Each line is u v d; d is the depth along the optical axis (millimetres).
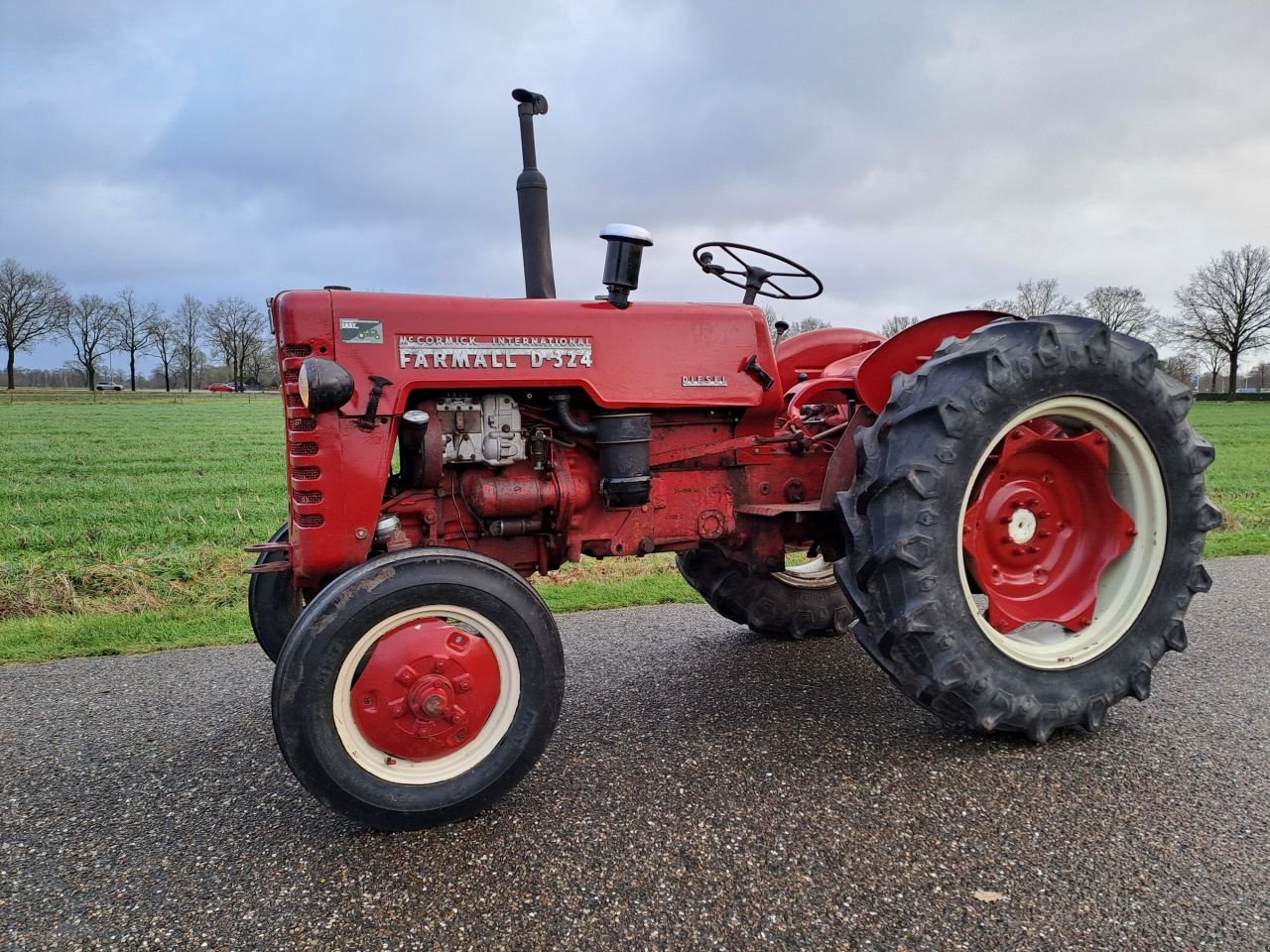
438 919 1993
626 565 6398
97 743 3084
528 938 1918
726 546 3451
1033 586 3109
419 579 2332
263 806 2584
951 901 2031
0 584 5758
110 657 4125
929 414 2699
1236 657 3850
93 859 2287
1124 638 3021
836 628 4293
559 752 2912
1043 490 3133
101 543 8148
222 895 2104
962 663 2727
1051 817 2416
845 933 1919
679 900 2045
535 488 2879
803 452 3455
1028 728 2840
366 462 2561
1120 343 2979
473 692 2385
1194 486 3082
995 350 2746
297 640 2232
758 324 3172
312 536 2533
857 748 2902
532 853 2266
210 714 3363
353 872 2199
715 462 3285
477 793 2393
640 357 2934
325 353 2539
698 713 3254
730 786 2625
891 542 2662
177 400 56875
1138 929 1925
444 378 2658
